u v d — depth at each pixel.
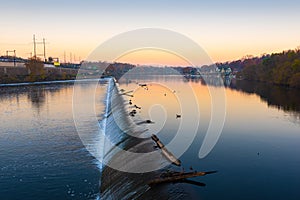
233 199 14.17
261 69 105.31
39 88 93.50
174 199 14.27
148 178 16.91
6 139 31.56
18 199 18.22
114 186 18.09
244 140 25.16
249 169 18.08
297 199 14.16
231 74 162.62
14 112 48.69
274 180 16.42
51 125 38.78
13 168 23.05
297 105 45.56
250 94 62.22
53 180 20.78
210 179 16.48
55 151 27.33
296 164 19.05
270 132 28.14
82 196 18.56
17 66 126.50
